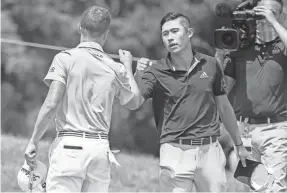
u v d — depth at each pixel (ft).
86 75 45.50
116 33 179.11
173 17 51.44
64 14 186.29
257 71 55.93
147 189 83.46
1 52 180.65
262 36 56.03
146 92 51.19
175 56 51.47
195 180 51.44
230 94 57.47
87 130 44.98
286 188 56.59
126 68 48.32
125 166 97.96
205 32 184.24
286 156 56.24
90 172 44.91
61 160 44.55
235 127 53.42
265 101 55.77
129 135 180.45
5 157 95.71
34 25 185.57
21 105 187.11
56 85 44.83
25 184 46.68
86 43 46.55
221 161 51.62
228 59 57.06
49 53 185.78
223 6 56.39
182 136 50.90
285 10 66.08
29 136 185.26
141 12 181.37
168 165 51.03
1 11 184.03
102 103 45.65
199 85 50.70
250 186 54.60
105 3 188.44
